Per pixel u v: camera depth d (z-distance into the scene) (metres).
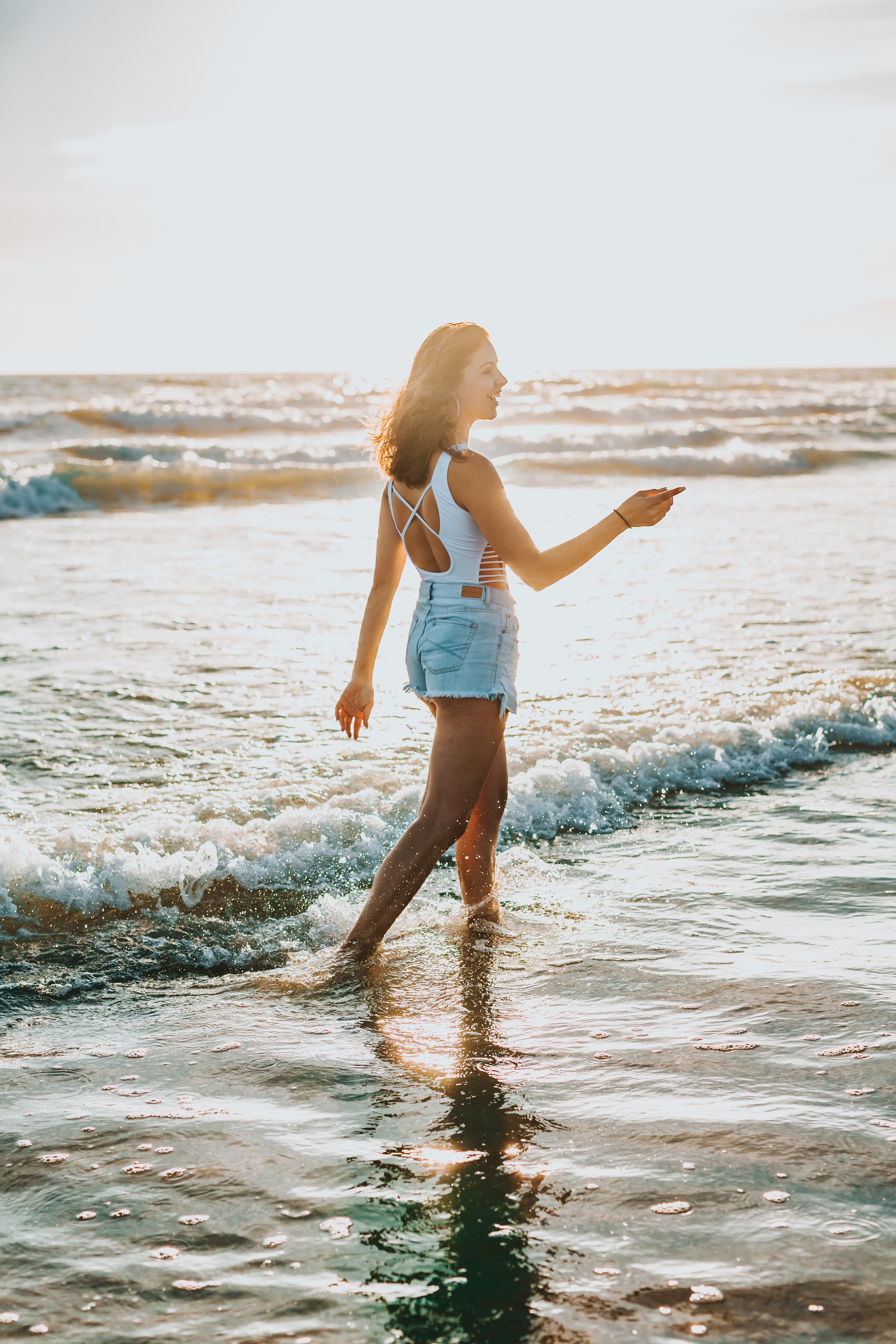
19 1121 2.08
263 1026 2.52
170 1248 1.67
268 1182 1.85
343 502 16.14
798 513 13.63
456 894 3.40
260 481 16.83
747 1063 2.27
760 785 4.50
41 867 3.26
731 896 3.33
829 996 2.61
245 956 2.96
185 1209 1.78
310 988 2.74
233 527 13.15
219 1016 2.59
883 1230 1.68
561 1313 1.51
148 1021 2.56
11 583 8.95
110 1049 2.41
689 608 7.77
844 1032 2.41
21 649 6.62
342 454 20.16
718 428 25.36
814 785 4.50
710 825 4.03
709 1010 2.55
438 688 2.89
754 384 55.69
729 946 2.95
